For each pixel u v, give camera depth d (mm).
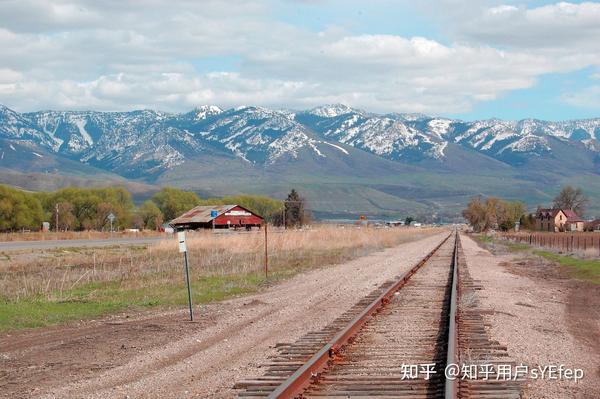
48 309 21516
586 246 67375
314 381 10523
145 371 12406
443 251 57844
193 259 44406
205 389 10828
